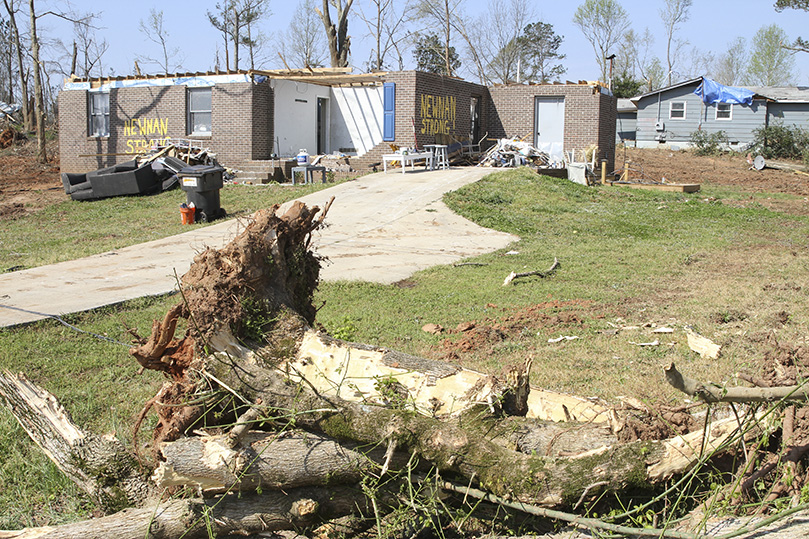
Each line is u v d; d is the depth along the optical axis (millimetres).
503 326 8078
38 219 18656
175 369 4355
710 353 6852
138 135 26391
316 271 4926
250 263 4262
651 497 3770
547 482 3486
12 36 46531
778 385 3906
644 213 18719
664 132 43188
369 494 3619
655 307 9047
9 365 6785
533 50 65438
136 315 8922
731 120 41562
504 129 28297
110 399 5922
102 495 3986
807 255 13070
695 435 3742
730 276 11086
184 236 15219
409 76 24188
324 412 3779
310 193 19562
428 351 7199
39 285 10672
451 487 3713
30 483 4578
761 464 3830
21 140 41969
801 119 41281
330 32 35562
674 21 70125
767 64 69000
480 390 3922
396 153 23375
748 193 26844
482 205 18172
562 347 7348
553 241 14812
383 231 15516
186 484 3676
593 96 26328
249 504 3730
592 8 62906
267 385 3936
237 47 57625
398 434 3652
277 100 24797
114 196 20891
